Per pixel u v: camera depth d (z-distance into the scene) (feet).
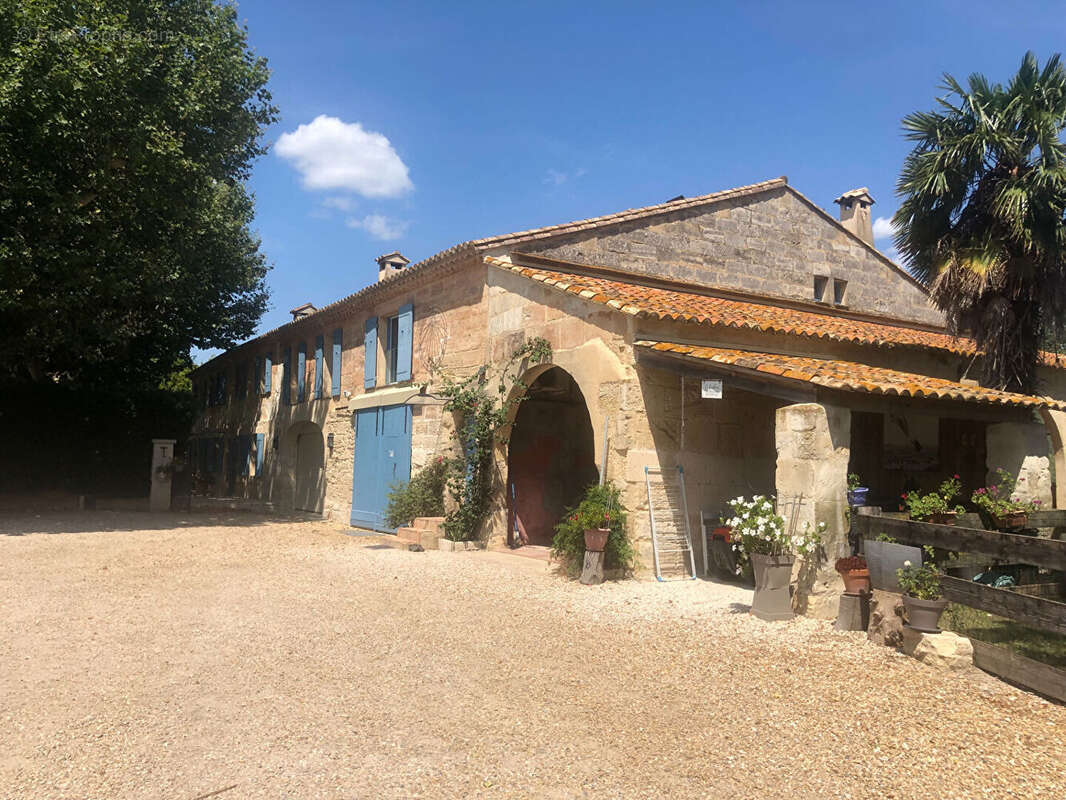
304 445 61.87
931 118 33.19
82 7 37.04
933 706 14.12
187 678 15.51
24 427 57.36
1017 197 29.63
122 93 37.24
